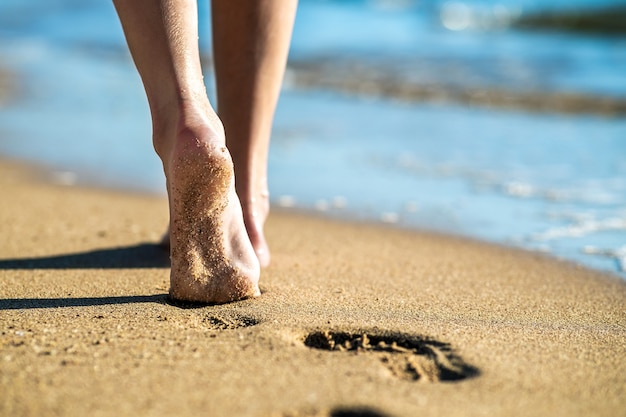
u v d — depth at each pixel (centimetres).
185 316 162
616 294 197
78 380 127
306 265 216
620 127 475
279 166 374
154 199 314
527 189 329
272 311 166
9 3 1103
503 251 244
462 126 475
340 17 1116
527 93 586
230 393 124
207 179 162
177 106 162
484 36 936
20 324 155
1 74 622
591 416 120
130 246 232
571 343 152
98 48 793
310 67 695
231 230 174
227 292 171
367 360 138
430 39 894
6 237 239
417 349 149
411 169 368
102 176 353
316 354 141
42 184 333
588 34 948
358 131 456
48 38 848
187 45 167
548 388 129
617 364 141
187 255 170
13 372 129
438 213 295
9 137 430
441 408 121
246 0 199
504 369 136
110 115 499
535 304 184
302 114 508
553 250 246
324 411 120
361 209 301
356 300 179
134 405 119
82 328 153
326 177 354
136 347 142
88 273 201
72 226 258
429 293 190
